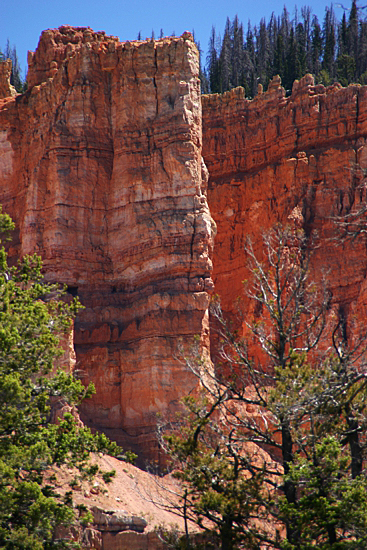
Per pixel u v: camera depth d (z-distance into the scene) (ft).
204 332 394.93
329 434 254.68
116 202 425.28
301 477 241.76
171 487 359.05
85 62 441.27
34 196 428.97
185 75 428.56
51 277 414.00
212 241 419.13
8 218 326.03
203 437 273.33
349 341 417.69
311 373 256.32
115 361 401.49
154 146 422.00
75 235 420.36
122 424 394.11
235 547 243.60
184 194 410.93
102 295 415.23
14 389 259.80
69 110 435.94
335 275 441.27
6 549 243.19
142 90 431.02
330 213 459.73
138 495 341.41
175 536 261.65
